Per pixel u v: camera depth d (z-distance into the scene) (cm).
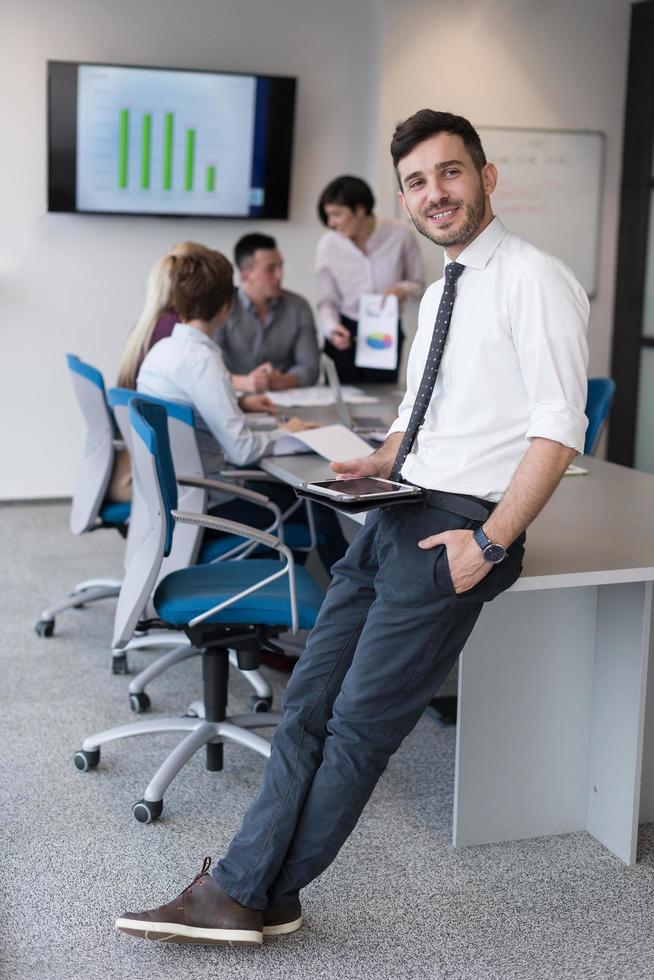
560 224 635
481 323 202
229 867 216
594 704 262
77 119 569
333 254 523
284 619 270
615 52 623
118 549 521
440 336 210
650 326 626
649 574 228
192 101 581
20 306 592
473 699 253
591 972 214
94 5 570
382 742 208
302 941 223
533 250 201
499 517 194
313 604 273
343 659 220
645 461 639
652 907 237
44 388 604
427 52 594
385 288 527
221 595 272
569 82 620
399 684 205
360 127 620
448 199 198
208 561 335
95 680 364
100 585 424
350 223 513
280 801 213
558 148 625
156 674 336
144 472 267
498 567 204
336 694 219
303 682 221
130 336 371
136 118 576
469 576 197
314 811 211
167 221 604
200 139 588
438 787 290
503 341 200
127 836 263
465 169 199
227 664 291
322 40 604
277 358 495
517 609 252
